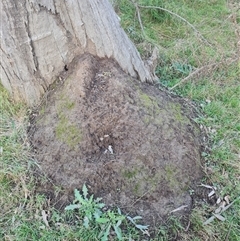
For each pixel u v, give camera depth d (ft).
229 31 5.35
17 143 3.67
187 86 4.50
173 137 3.61
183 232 3.30
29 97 3.86
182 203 3.42
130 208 3.34
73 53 3.68
